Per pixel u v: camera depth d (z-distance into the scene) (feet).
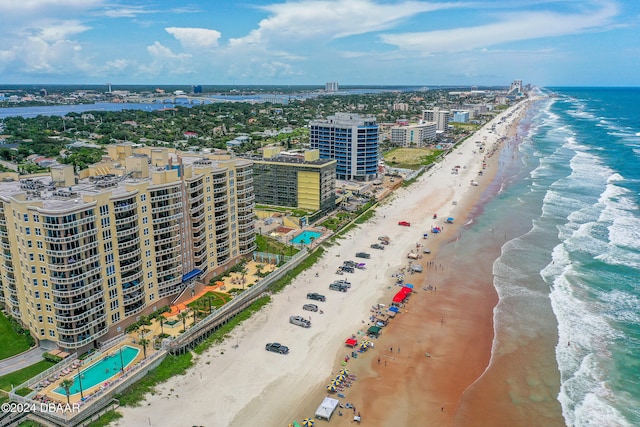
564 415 299.58
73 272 328.08
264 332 389.39
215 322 390.01
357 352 363.97
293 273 503.61
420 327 402.31
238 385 322.14
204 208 447.42
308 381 328.70
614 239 591.78
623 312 421.18
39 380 312.91
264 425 285.84
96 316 348.79
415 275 506.07
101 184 382.01
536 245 580.30
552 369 345.31
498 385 328.70
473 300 449.06
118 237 359.05
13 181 419.95
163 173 395.96
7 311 392.47
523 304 439.63
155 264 399.03
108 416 288.10
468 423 293.23
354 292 464.24
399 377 335.88
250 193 511.40
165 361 344.08
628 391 321.32
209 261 462.60
